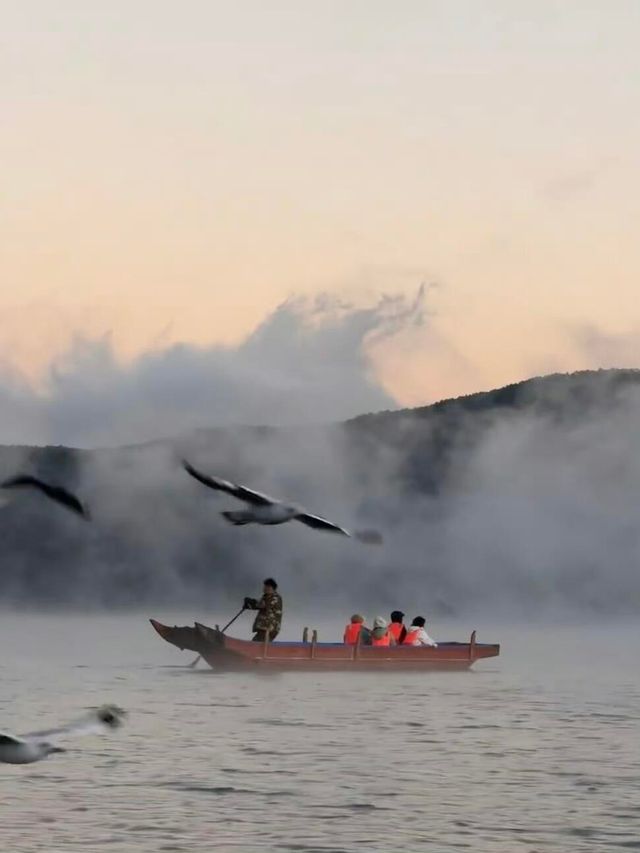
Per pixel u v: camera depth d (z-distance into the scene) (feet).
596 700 209.15
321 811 112.47
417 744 153.07
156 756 140.36
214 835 103.09
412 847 100.58
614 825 108.88
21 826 104.99
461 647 249.96
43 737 54.85
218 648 236.22
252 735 157.99
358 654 240.32
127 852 97.50
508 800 118.62
